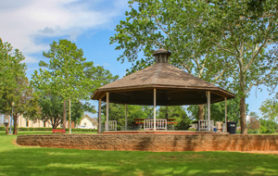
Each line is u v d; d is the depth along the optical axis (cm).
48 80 3259
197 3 2400
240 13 1838
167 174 1009
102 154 1445
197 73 3122
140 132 1834
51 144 1777
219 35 2088
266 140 1758
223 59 2956
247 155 1459
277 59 2375
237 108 4566
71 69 3284
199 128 1934
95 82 3525
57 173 991
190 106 4509
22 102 4078
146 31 2877
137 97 2622
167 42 2838
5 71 3631
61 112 5872
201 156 1399
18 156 1354
